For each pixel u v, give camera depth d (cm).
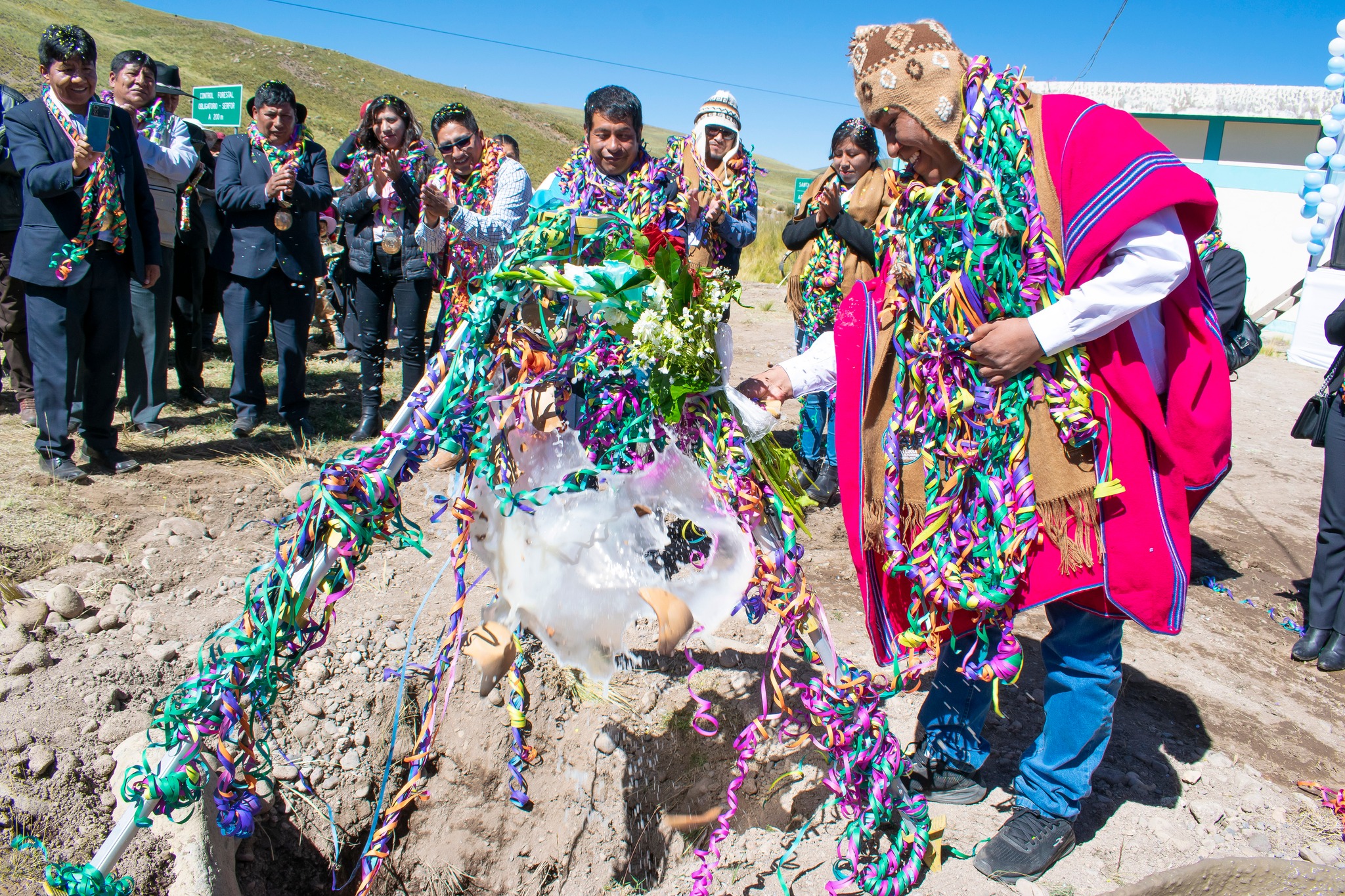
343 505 195
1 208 494
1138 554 214
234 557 377
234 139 517
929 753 271
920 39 208
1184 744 307
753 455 218
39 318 423
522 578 205
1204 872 239
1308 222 1462
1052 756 240
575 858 277
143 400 532
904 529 241
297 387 545
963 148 209
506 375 217
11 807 223
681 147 471
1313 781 289
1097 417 215
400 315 545
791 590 224
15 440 490
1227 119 1494
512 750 293
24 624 292
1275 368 1124
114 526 392
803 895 247
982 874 245
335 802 280
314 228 539
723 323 213
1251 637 393
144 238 465
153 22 6988
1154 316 223
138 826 200
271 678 205
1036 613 396
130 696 277
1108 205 200
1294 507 575
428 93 8044
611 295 198
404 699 305
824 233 495
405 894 280
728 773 290
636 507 217
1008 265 211
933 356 220
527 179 434
